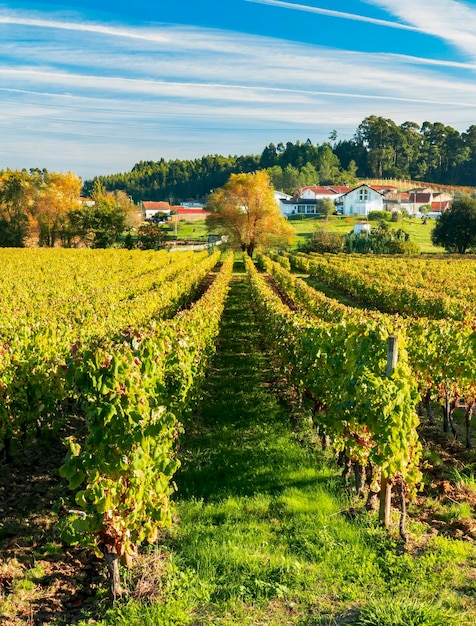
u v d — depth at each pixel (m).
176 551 6.23
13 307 16.06
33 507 7.54
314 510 7.04
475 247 75.62
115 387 5.55
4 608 5.25
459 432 10.57
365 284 30.62
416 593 5.30
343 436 7.77
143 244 78.69
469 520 6.90
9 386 8.88
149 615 5.02
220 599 5.32
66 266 38.06
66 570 6.01
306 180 183.25
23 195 78.94
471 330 10.20
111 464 5.45
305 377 10.20
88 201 105.62
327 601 5.25
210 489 7.91
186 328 10.96
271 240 72.06
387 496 6.64
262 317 18.94
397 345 6.88
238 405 11.96
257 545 6.27
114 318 13.82
